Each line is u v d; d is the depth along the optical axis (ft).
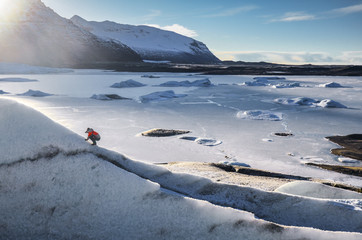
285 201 17.25
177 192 17.79
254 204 17.34
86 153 16.44
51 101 115.65
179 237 13.76
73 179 15.30
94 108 101.55
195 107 109.19
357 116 94.63
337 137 67.51
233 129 74.18
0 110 16.38
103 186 15.20
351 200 18.70
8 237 13.92
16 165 15.17
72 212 14.56
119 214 14.52
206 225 13.89
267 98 138.21
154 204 14.66
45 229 14.16
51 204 14.67
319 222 16.17
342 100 133.18
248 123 82.12
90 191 15.05
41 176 15.16
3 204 14.48
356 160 50.67
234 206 17.13
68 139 16.51
